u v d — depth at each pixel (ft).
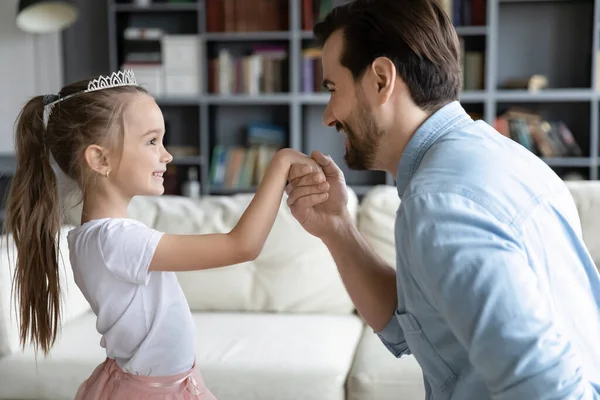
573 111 16.07
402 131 3.71
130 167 4.49
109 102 4.48
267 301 8.10
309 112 16.93
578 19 15.90
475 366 2.99
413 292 3.34
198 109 17.12
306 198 4.40
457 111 3.72
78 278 4.42
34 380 6.66
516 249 2.99
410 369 6.33
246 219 4.29
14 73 16.90
